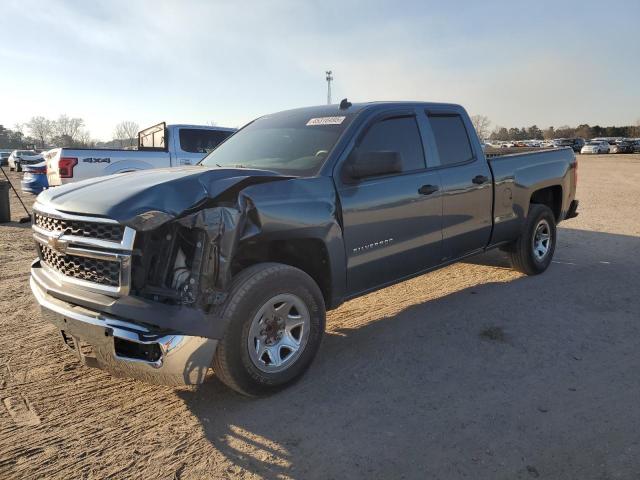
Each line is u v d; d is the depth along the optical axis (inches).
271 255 149.6
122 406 133.3
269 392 135.9
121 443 116.9
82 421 126.0
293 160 162.9
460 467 107.3
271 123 195.0
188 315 115.9
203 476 105.7
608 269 268.5
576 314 199.8
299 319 140.6
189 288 118.3
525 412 128.3
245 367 127.7
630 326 186.5
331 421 125.3
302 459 110.9
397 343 173.6
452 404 132.7
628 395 136.5
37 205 138.3
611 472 105.2
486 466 107.5
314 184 146.5
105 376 150.1
